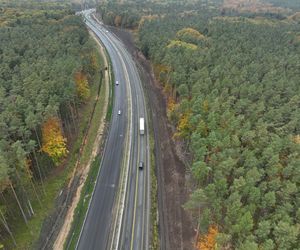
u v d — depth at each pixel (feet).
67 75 321.11
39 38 411.34
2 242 199.82
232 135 233.35
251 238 162.09
